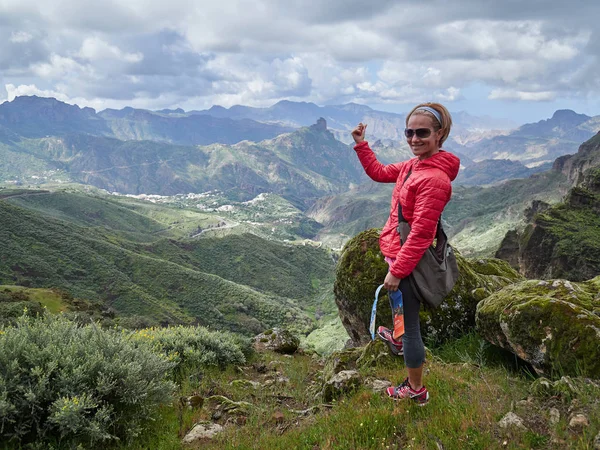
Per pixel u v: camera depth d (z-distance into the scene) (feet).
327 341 273.13
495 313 18.20
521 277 34.68
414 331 11.12
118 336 17.93
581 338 14.38
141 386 15.12
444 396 12.62
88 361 14.56
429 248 10.50
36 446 12.17
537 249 284.41
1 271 502.79
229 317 530.27
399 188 11.12
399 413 11.66
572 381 11.73
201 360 25.49
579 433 9.43
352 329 31.30
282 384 23.72
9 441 12.04
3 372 13.19
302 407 18.38
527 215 556.51
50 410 12.88
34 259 547.08
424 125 10.15
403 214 10.69
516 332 16.38
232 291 587.68
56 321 16.98
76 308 137.18
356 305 29.19
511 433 9.80
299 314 585.63
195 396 18.43
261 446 12.25
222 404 18.12
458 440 9.70
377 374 17.31
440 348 23.02
